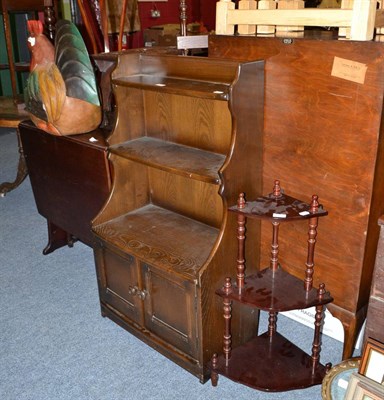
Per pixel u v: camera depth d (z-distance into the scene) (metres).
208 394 1.84
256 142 1.79
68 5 4.69
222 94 1.62
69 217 2.61
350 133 1.57
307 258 1.74
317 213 1.63
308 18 1.62
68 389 1.88
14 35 5.21
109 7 4.43
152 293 1.95
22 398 1.85
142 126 2.19
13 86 3.69
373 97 1.47
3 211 3.60
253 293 1.73
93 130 2.45
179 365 1.95
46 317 2.33
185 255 1.90
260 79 1.71
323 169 1.69
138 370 1.97
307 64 1.60
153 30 4.89
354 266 1.73
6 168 4.47
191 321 1.81
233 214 1.75
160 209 2.31
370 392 1.45
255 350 1.93
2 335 2.20
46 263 2.83
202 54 2.55
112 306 2.22
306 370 1.83
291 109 1.70
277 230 1.78
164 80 1.93
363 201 1.62
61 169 2.51
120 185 2.19
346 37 1.58
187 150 2.02
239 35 1.80
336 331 2.07
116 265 2.08
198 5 6.16
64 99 2.24
